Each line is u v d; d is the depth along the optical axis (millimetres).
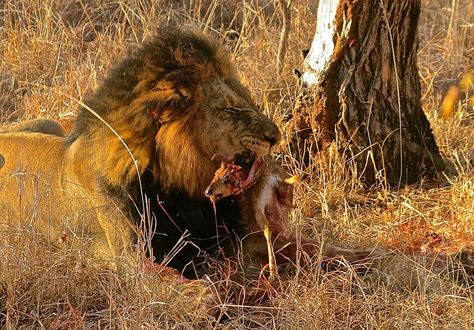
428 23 19375
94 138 9641
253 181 9312
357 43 12664
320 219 11625
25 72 17078
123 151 9352
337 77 12773
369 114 12766
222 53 9531
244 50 16531
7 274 9422
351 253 10344
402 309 8984
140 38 17719
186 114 9156
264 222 9539
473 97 14828
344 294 9227
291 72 15516
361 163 12859
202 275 9945
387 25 12555
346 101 12750
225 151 9180
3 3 19281
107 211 9688
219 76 9414
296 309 8828
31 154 10617
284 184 9773
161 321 8906
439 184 13031
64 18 18906
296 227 10305
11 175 10023
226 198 9688
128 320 8625
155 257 9734
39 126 12148
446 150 14094
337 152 12797
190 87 9148
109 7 19094
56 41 17656
